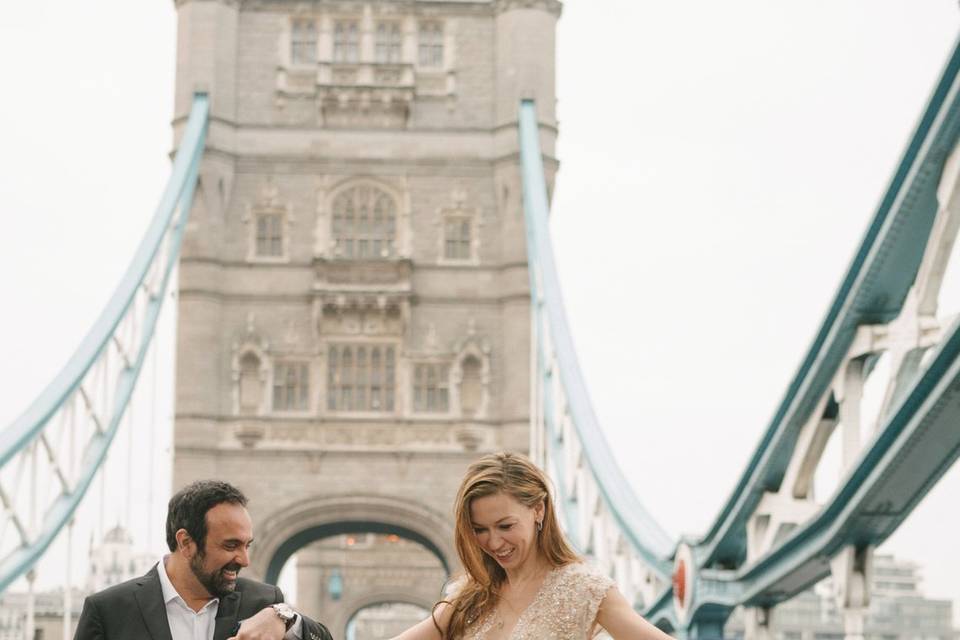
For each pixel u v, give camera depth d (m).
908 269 20.02
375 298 60.59
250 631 7.05
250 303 61.03
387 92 62.50
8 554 36.72
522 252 61.47
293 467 59.91
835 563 23.33
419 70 63.56
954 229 18.25
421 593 86.25
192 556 7.65
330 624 85.75
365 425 60.22
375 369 60.97
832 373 22.36
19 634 67.75
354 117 62.81
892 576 145.62
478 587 6.88
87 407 44.97
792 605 121.31
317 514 59.66
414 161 62.62
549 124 63.00
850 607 23.09
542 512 6.80
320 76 62.69
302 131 62.38
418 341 61.12
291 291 61.19
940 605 137.00
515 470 6.76
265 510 59.44
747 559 28.59
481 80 63.59
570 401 46.75
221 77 62.22
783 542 24.53
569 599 6.68
